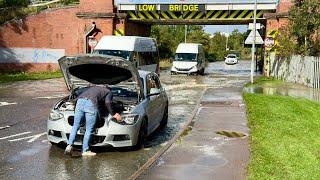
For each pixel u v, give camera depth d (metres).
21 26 36.59
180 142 9.79
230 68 55.91
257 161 7.99
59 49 36.94
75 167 7.95
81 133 8.98
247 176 7.07
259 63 48.59
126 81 9.95
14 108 15.27
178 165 7.81
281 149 9.14
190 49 39.16
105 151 9.27
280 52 31.02
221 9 35.41
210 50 94.31
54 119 9.21
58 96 19.36
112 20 35.72
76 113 8.77
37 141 10.04
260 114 13.93
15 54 36.66
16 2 40.66
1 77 30.09
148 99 10.38
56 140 9.16
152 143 10.25
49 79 29.48
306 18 27.11
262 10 35.47
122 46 23.36
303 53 27.91
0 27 36.25
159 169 7.53
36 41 36.84
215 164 7.92
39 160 8.38
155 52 27.05
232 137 10.47
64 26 36.69
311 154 8.92
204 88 24.75
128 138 9.16
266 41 30.91
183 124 13.02
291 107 16.12
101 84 10.08
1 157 8.54
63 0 39.94
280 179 6.91
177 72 38.47
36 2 41.97
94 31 36.06
